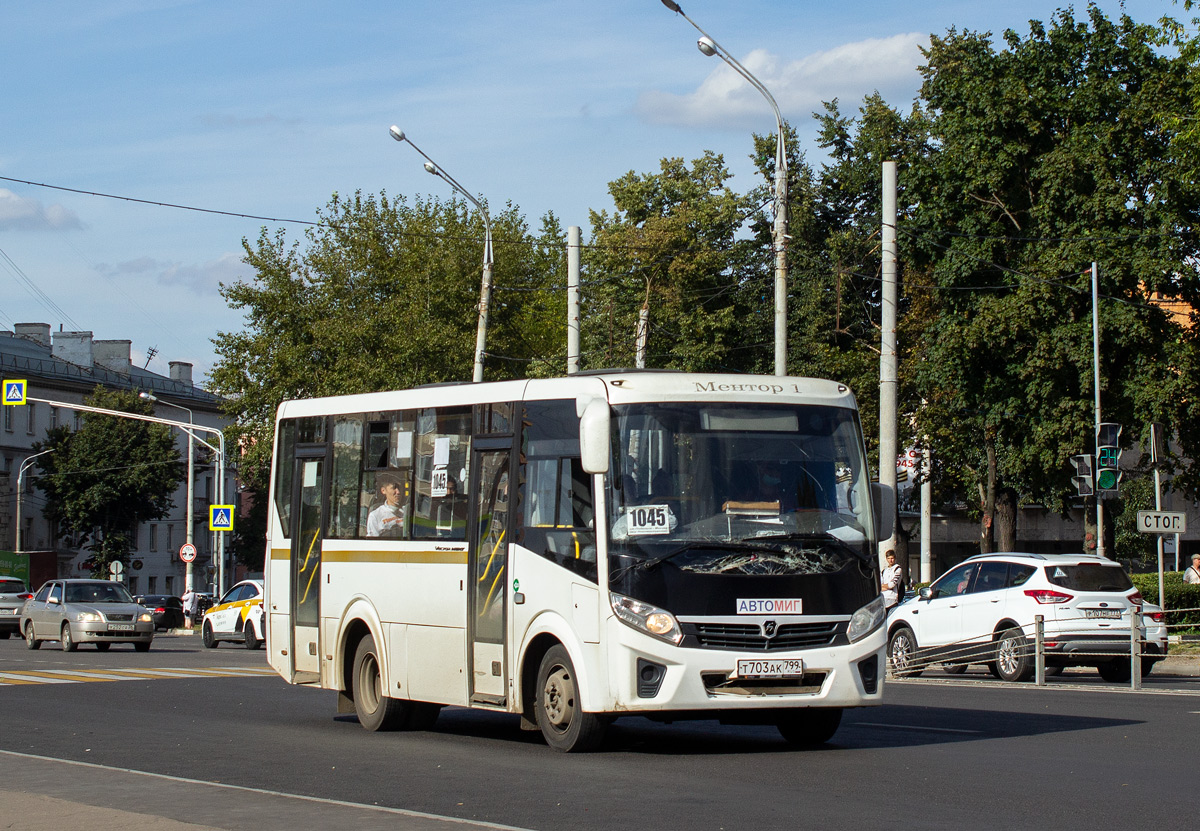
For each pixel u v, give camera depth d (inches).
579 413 482.9
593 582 463.2
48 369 3464.6
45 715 685.3
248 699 786.2
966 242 1507.1
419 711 590.9
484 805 370.6
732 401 479.2
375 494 593.9
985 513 1863.9
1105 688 783.7
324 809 354.0
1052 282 1380.4
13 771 442.3
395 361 2066.9
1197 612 1230.3
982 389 1492.4
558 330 2687.0
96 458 3127.5
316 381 2137.1
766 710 486.3
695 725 615.8
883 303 1038.4
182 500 3882.9
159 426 3221.0
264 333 2193.7
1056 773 414.9
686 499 462.9
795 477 474.6
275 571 661.3
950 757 457.7
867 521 481.1
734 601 452.8
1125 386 1382.9
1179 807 350.0
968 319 1498.5
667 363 1947.6
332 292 2180.1
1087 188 1407.5
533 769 446.9
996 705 664.4
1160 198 1354.6
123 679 955.3
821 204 2240.4
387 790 405.1
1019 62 1480.1
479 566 524.4
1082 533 2699.3
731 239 2033.7
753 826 329.4
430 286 2210.9
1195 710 626.5
